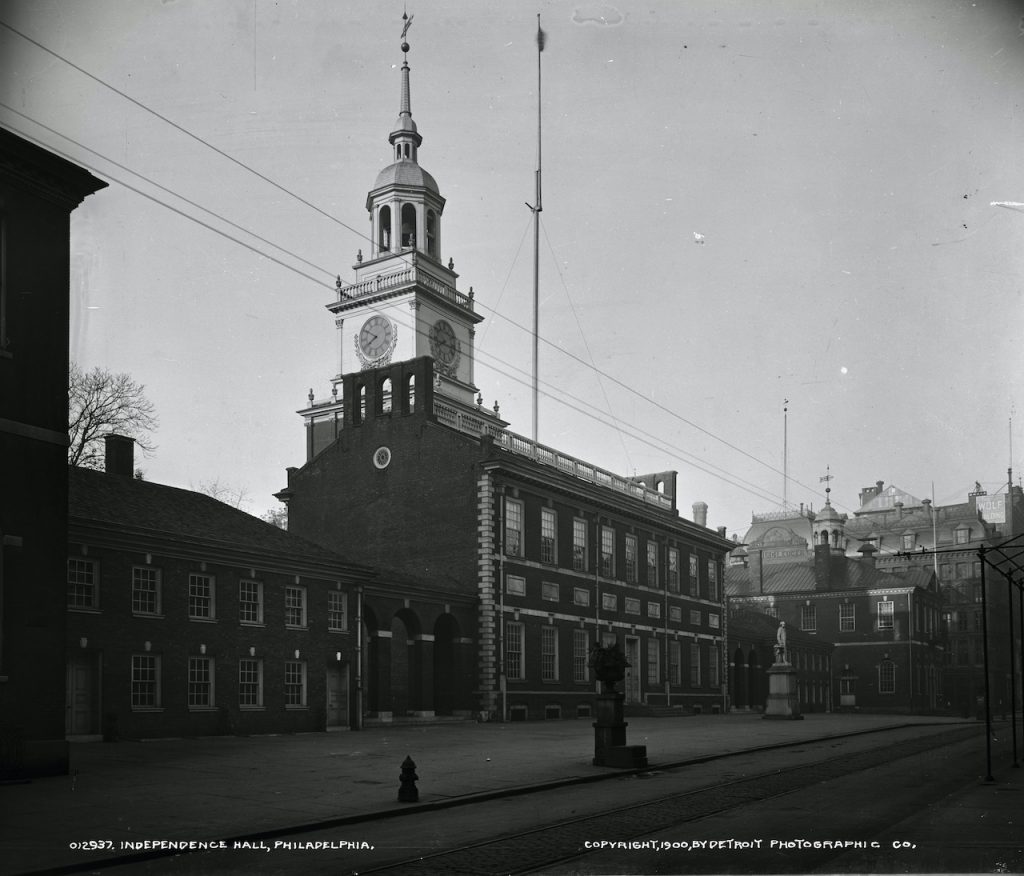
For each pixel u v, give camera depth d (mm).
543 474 56188
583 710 58156
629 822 17719
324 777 23891
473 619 51812
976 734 47656
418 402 55875
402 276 78875
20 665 23547
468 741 35312
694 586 73625
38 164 24812
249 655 38188
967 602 112000
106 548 33719
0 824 17172
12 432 23953
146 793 20953
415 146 83938
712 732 44000
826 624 98062
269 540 40938
